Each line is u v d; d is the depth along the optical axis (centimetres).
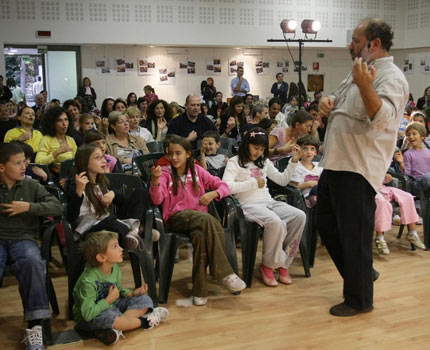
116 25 948
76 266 254
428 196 372
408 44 1158
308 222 333
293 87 1008
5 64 923
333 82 1183
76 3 920
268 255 302
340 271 276
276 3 1047
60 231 295
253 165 328
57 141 400
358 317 259
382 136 242
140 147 432
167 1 972
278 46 1072
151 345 230
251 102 839
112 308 240
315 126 453
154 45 1006
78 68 978
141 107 789
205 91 994
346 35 1112
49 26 912
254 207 312
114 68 1005
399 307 271
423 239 398
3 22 888
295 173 367
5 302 280
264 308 272
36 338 222
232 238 293
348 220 253
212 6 1003
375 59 243
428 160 420
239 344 231
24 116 445
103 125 503
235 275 277
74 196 263
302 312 266
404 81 236
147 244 267
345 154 247
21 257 231
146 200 289
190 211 283
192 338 237
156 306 266
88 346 230
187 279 317
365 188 248
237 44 1034
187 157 302
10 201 249
